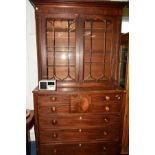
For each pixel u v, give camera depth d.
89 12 1.91
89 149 2.01
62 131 1.92
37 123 1.88
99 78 2.09
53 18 1.90
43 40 1.93
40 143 1.93
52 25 1.95
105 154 2.05
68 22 1.96
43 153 1.96
